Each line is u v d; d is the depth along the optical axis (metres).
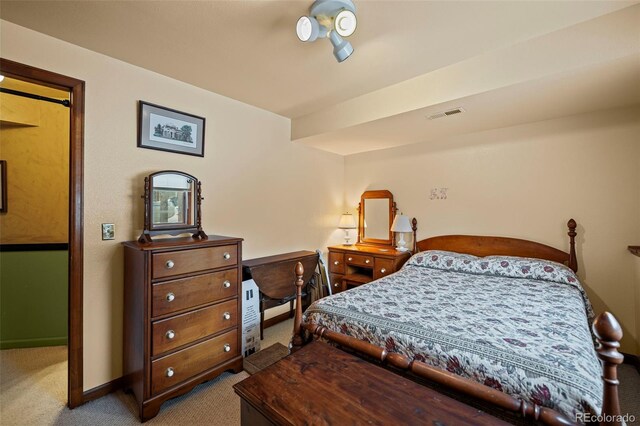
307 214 3.79
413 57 2.13
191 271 2.05
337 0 1.50
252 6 1.58
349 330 1.69
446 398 1.13
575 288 2.32
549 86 2.05
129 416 1.85
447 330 1.49
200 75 2.38
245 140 3.00
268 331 3.17
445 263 3.04
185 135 2.49
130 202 2.18
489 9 1.62
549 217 2.84
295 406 1.09
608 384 0.96
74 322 1.93
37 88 2.81
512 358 1.21
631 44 1.63
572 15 1.69
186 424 1.79
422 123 2.86
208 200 2.68
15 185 2.77
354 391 1.17
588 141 2.64
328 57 2.12
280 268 3.02
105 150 2.06
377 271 3.52
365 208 4.20
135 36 1.85
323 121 3.18
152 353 1.85
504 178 3.09
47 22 1.71
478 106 2.43
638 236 2.44
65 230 2.88
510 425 0.97
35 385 2.16
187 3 1.56
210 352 2.15
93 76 2.01
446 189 3.48
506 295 2.11
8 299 2.71
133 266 1.97
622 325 2.48
